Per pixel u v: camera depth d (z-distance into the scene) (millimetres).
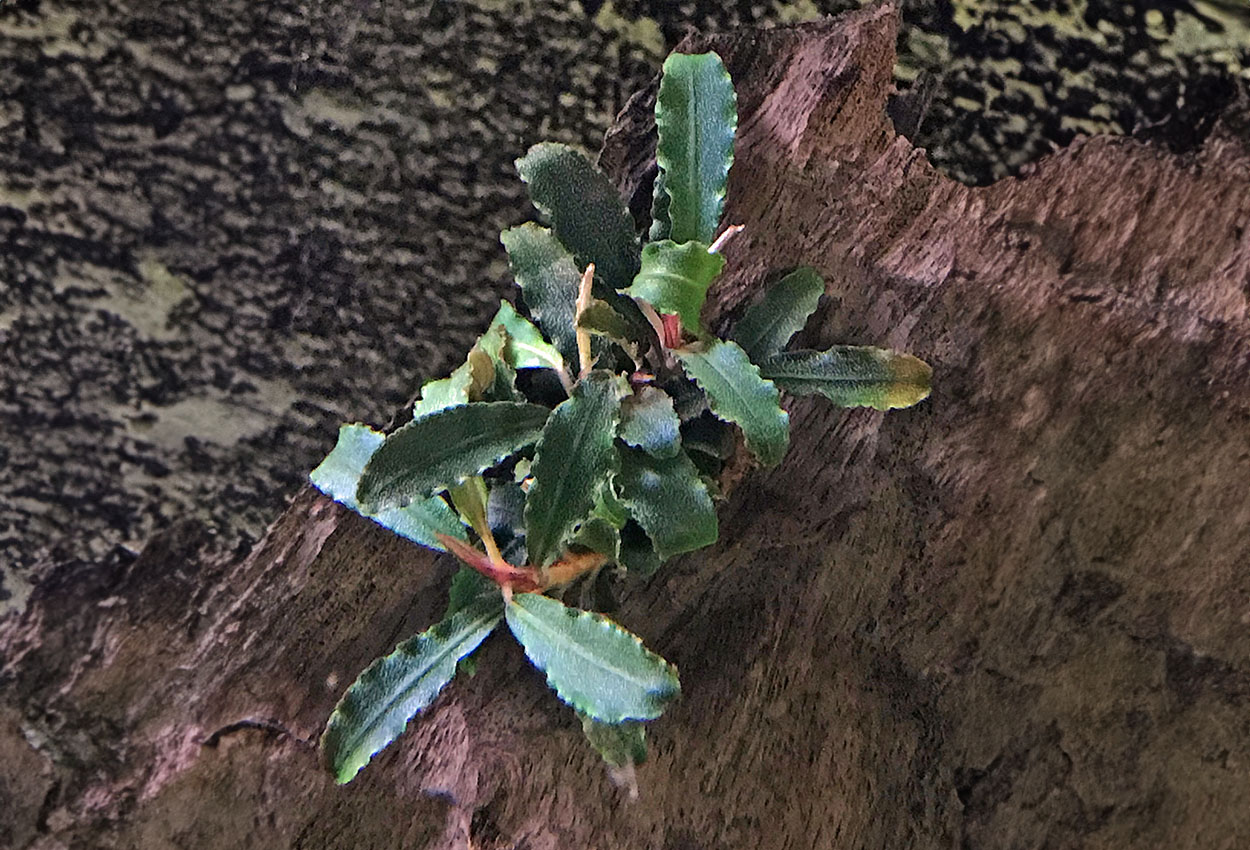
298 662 554
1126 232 530
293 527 560
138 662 563
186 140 552
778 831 528
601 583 524
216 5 544
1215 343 528
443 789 541
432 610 550
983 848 540
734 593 539
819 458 537
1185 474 532
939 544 537
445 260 552
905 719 539
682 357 504
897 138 535
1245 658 537
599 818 528
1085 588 537
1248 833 541
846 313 535
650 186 536
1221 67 529
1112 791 541
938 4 534
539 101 543
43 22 546
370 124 547
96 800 556
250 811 550
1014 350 533
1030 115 534
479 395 511
